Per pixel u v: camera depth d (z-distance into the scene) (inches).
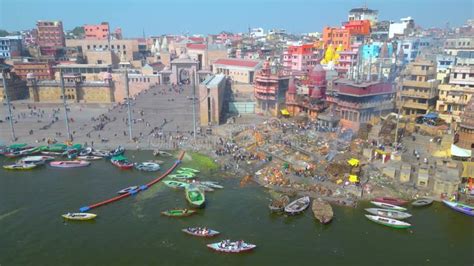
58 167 3666.3
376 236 2433.6
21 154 3959.2
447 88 4092.0
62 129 4763.8
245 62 6594.5
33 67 6929.1
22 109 5954.7
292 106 4906.5
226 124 4901.6
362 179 3112.7
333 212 2711.6
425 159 3203.7
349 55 5989.2
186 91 6240.2
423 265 2153.1
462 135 3186.5
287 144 3909.9
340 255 2245.3
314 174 3253.0
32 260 2228.1
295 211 2677.2
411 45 5940.0
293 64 6678.2
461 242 2365.9
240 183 3253.0
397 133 3634.4
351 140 3754.9
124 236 2465.6
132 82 6638.8
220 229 2532.0
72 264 2191.2
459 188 2893.7
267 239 2411.4
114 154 3905.0
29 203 2918.3
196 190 2965.1
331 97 4446.4
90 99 6510.8
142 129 4704.7
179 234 2479.1
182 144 4234.7
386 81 4547.2
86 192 3102.9
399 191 2955.2
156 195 3051.2
